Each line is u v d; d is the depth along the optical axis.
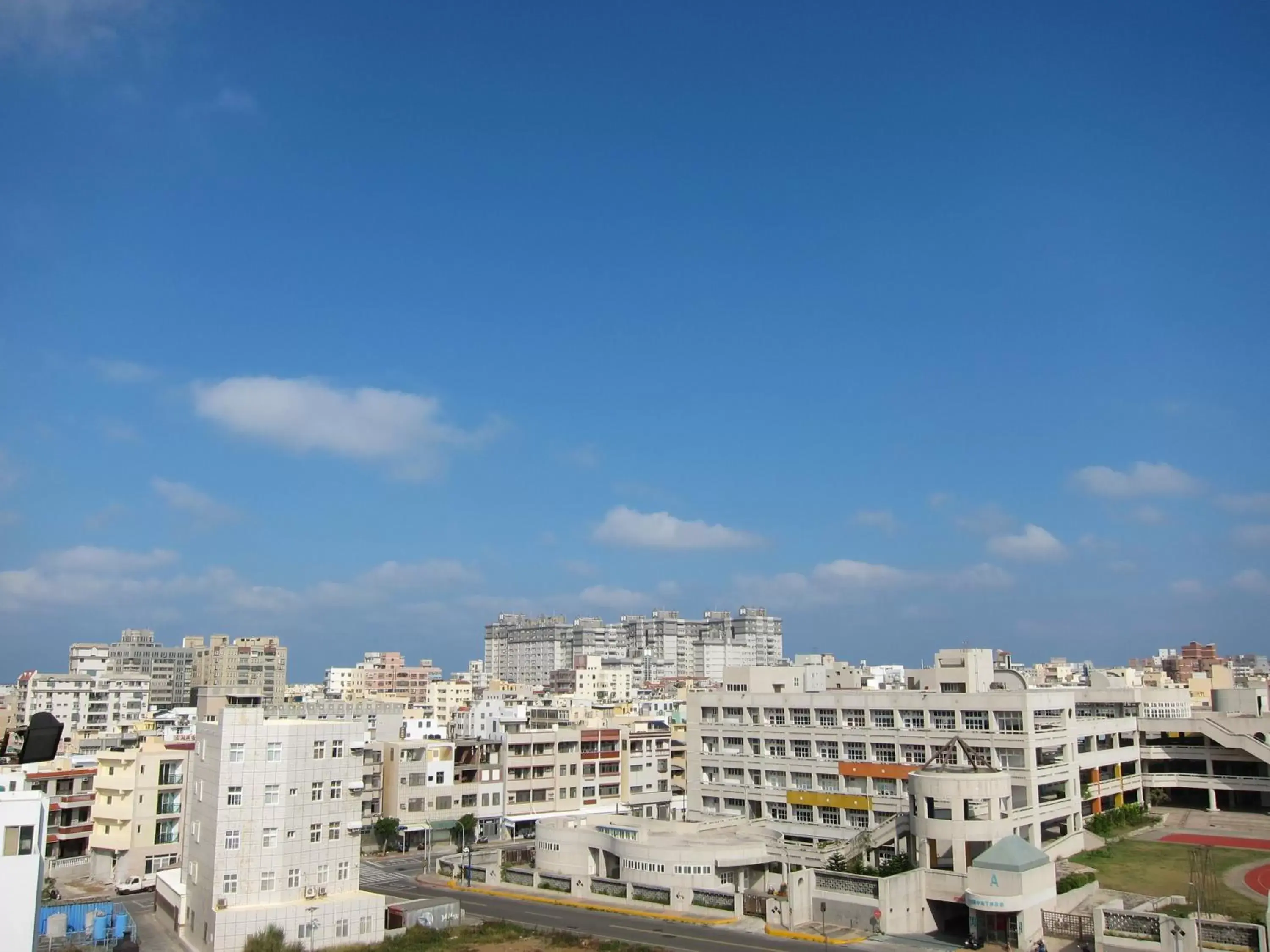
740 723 143.00
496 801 156.88
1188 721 148.88
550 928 95.62
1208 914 86.62
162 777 123.06
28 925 66.44
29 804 67.69
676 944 88.62
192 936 90.44
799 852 109.62
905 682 147.38
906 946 87.12
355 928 89.94
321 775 92.81
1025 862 86.56
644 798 173.62
